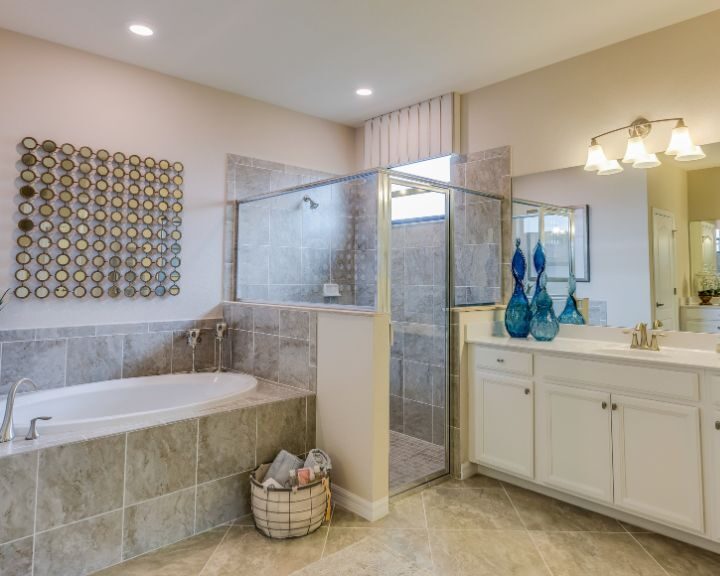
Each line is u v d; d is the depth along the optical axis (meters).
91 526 2.00
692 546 2.20
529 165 3.25
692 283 2.55
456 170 3.67
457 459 3.00
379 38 2.84
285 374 3.05
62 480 1.93
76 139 2.97
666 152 2.63
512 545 2.21
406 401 3.21
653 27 2.68
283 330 3.07
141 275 3.24
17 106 2.77
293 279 3.41
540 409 2.67
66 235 2.94
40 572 1.87
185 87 3.46
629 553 2.14
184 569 2.01
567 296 3.01
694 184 2.56
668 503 2.19
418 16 2.60
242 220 3.71
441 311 3.11
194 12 2.57
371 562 2.07
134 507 2.12
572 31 2.74
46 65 2.87
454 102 3.64
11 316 2.75
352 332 2.59
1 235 2.72
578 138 3.02
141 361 3.24
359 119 4.31
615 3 2.46
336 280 3.14
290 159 4.06
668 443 2.19
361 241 3.01
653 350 2.53
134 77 3.22
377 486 2.48
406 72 3.30
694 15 2.56
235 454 2.46
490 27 2.71
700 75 2.56
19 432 2.04
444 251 3.15
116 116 3.14
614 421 2.37
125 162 3.17
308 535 2.29
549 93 3.17
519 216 3.27
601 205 2.89
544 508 2.58
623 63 2.84
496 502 2.65
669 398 2.19
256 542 2.23
